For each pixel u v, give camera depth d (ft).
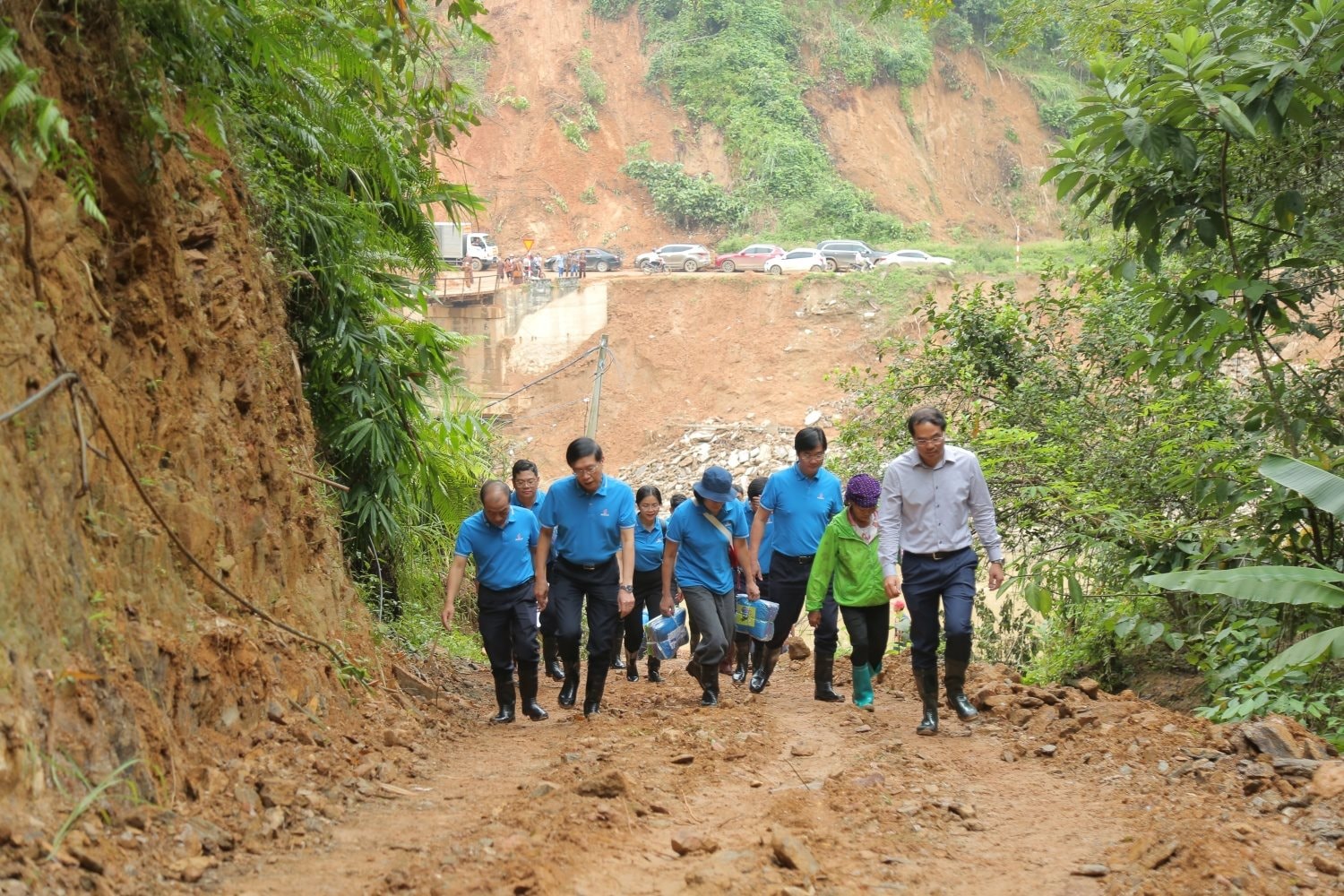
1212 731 21.91
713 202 209.05
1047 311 45.55
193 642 17.93
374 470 35.83
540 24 228.22
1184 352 31.27
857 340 164.96
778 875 14.66
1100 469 36.50
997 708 26.55
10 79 15.98
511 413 167.73
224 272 23.75
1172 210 29.27
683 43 224.74
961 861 15.88
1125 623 31.50
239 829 15.56
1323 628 27.66
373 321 36.32
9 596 13.69
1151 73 32.91
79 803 13.48
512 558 28.07
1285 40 26.27
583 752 22.34
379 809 17.93
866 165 214.48
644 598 36.58
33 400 14.67
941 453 24.72
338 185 34.83
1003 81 233.55
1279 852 15.38
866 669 28.76
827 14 228.84
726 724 25.88
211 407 21.89
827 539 28.35
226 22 22.16
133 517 17.89
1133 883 14.62
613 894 14.03
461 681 36.55
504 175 217.77
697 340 168.76
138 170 19.93
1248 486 30.14
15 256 15.72
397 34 25.99
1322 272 31.60
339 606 27.12
